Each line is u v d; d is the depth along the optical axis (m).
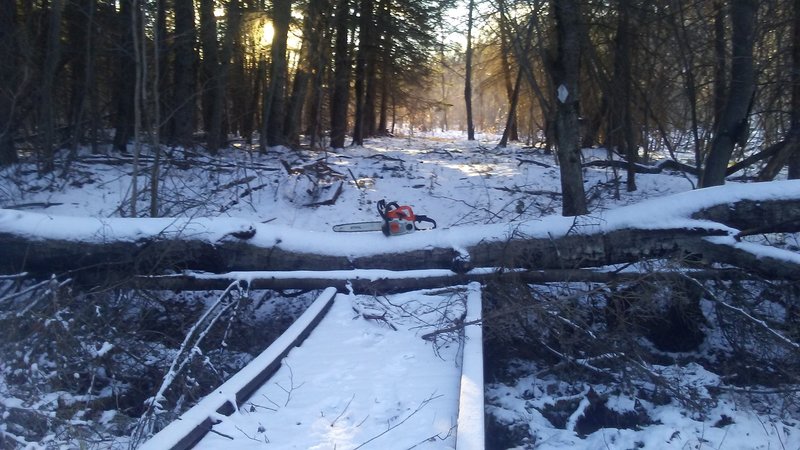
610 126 14.05
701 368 7.78
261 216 12.55
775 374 7.59
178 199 11.87
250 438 4.73
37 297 7.27
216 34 17.95
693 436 6.29
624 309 8.01
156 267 7.67
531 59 11.95
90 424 5.89
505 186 15.35
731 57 10.34
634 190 14.59
